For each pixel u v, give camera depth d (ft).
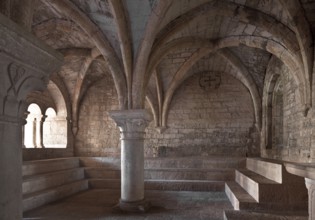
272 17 24.02
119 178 33.71
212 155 42.45
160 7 19.27
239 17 24.23
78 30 26.61
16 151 6.11
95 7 20.53
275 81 36.29
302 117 26.11
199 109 43.24
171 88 40.40
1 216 5.57
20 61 5.77
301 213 17.47
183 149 43.11
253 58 35.58
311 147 23.56
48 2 21.75
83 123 44.19
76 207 23.32
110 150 43.62
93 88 44.60
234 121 42.32
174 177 32.17
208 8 23.65
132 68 22.30
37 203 23.20
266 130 38.42
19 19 6.95
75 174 32.32
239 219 16.28
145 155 43.80
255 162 27.76
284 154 32.83
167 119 43.83
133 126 22.39
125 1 19.51
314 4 20.88
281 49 27.07
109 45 22.71
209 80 43.16
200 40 29.53
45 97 39.32
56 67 7.07
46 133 41.68
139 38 21.48
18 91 6.03
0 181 5.56
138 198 22.34
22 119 6.39
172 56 34.60
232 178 31.37
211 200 25.81
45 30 26.17
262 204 18.67
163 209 22.61
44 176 26.30
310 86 23.59
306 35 22.74
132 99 22.53
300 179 18.52
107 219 19.81
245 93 42.22
